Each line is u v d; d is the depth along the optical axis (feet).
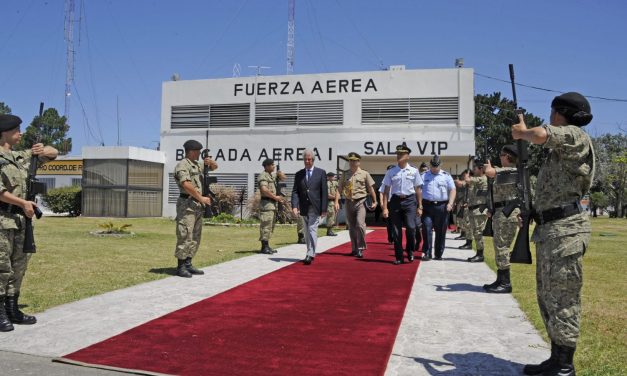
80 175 111.24
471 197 32.86
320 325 16.47
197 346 14.11
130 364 12.61
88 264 29.22
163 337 14.93
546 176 11.93
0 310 15.40
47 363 12.69
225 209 83.92
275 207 36.37
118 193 89.20
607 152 170.81
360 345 14.35
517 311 18.60
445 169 82.84
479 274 27.22
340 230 65.16
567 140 11.25
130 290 21.77
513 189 21.88
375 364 12.75
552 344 11.87
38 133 17.63
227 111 89.97
